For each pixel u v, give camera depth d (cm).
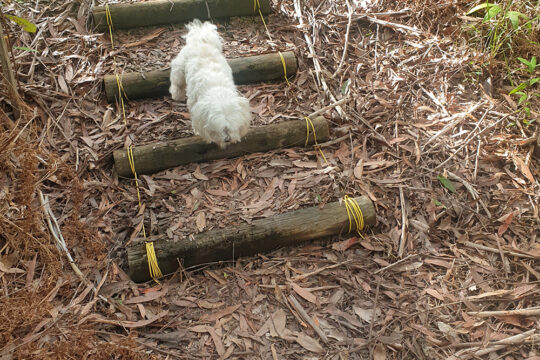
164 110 212
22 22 174
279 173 193
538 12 245
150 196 183
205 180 189
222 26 245
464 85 225
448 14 250
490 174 196
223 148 188
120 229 174
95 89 212
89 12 234
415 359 146
